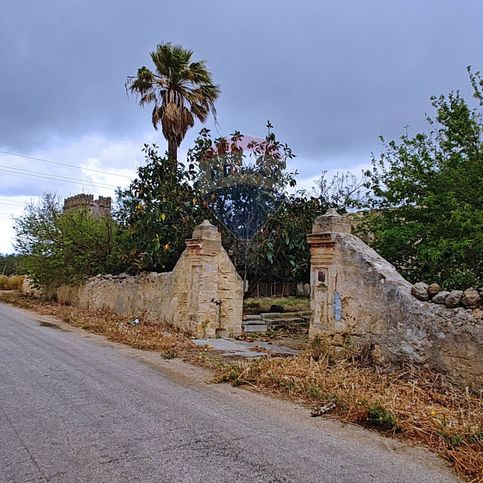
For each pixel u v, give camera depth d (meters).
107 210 21.44
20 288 27.94
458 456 3.52
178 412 4.55
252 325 11.70
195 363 7.03
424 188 7.82
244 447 3.67
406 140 8.18
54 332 10.30
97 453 3.48
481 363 4.88
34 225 18.81
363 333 6.37
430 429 4.10
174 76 16.11
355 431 4.16
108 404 4.75
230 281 10.29
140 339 9.01
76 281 16.98
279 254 12.62
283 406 4.86
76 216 17.80
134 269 13.68
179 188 12.63
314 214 12.66
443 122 7.78
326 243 7.02
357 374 5.74
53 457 3.40
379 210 8.75
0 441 3.70
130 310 13.02
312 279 7.22
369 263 6.41
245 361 6.78
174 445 3.67
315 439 3.92
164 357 7.45
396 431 4.11
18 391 5.18
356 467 3.37
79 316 13.27
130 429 4.02
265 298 15.77
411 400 4.86
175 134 16.11
